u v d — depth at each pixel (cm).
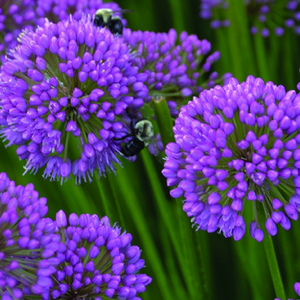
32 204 44
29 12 50
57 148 46
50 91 46
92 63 46
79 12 50
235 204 44
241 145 44
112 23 50
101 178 49
